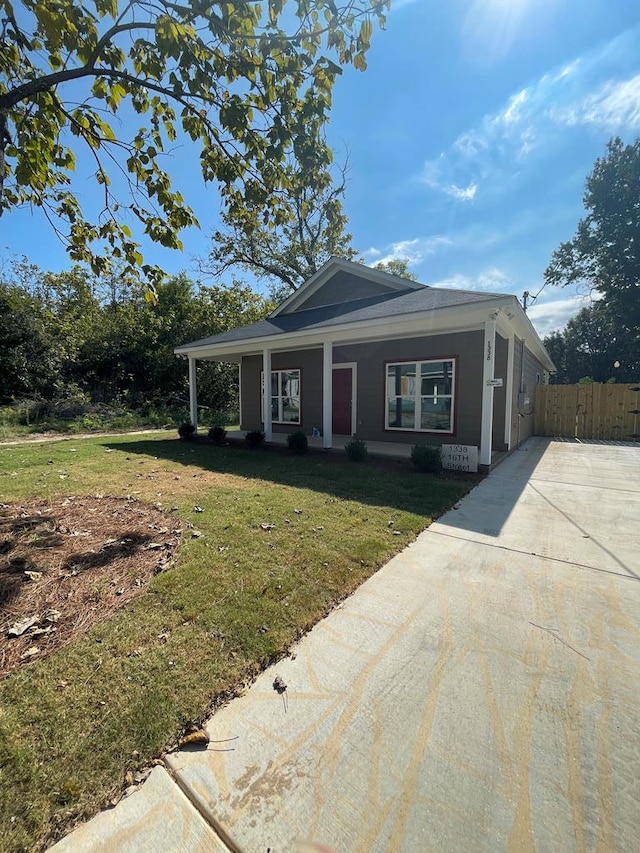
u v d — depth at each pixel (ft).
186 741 5.43
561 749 5.28
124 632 7.72
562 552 11.53
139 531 12.92
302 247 70.64
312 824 4.39
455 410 30.14
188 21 9.66
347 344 35.29
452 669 6.80
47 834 4.29
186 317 67.15
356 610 8.60
